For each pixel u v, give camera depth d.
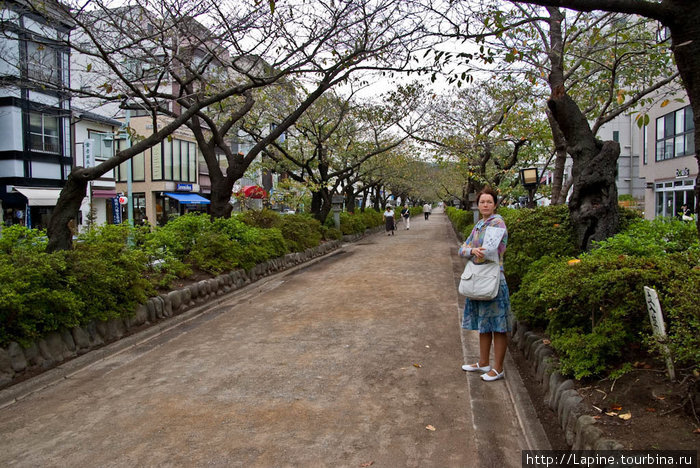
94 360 5.24
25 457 3.23
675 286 3.06
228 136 17.14
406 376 4.60
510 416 3.73
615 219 5.57
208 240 9.32
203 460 3.13
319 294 8.99
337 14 7.56
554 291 3.72
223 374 4.77
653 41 7.54
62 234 6.26
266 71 8.86
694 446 2.35
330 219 21.23
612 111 8.01
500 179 15.25
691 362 2.94
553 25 6.85
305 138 17.98
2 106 17.30
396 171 25.91
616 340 3.26
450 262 13.16
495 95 11.23
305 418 3.73
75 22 6.82
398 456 3.16
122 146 27.33
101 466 3.09
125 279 6.12
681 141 18.52
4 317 4.52
